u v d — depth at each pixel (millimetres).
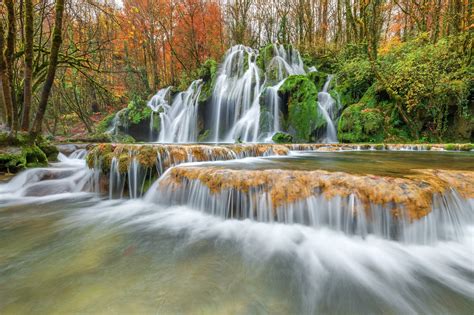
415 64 9781
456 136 9305
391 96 10711
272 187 2994
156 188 4129
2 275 1992
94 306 1606
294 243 2578
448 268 2102
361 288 1870
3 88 6621
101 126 17688
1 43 6203
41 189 4914
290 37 26531
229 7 24266
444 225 2461
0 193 4789
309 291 1834
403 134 10422
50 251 2461
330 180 2816
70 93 19203
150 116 17703
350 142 11000
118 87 20328
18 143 6281
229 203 3197
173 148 4766
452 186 2674
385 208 2471
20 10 7891
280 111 13656
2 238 2799
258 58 17219
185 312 1570
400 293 1813
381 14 16734
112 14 9211
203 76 19031
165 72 25406
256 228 2947
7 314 1525
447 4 12117
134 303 1643
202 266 2170
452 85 8734
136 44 22156
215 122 17000
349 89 13359
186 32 23109
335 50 19531
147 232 2967
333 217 2699
